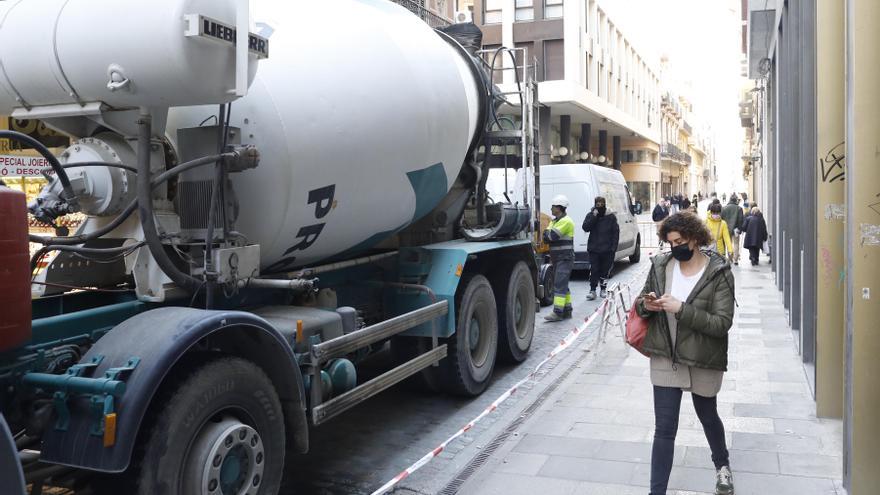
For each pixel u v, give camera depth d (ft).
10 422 10.22
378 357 27.07
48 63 11.23
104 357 10.53
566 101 113.60
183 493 10.79
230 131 13.50
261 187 14.47
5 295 8.96
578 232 51.90
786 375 23.12
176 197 13.43
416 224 22.93
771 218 54.54
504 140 27.91
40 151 10.94
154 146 12.89
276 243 15.44
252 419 12.13
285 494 15.78
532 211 29.43
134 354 10.43
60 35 11.14
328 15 17.28
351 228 17.88
